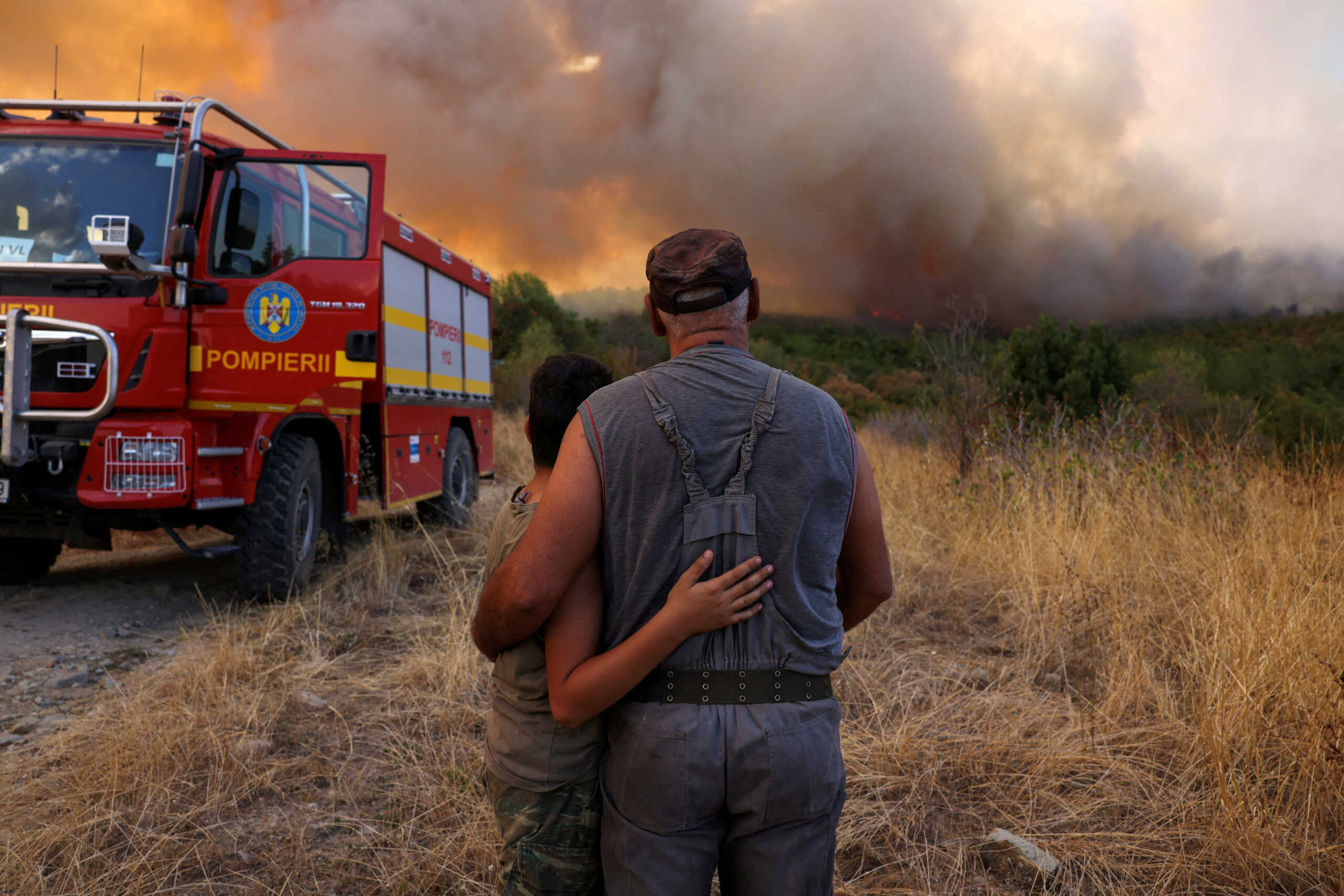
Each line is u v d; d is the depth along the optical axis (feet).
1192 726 10.41
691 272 4.32
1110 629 13.29
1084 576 15.16
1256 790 8.34
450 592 17.38
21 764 9.75
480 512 26.30
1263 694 10.02
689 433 4.04
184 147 15.39
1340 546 15.62
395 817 8.78
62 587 18.13
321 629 14.92
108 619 15.88
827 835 4.32
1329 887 7.46
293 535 16.55
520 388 63.10
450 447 25.94
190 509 15.38
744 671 4.08
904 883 7.84
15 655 13.76
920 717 11.09
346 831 8.60
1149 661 12.41
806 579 4.14
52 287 14.53
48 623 15.57
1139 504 19.33
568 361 5.47
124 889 7.47
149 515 14.89
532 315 103.81
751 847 4.23
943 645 14.35
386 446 20.85
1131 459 21.80
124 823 8.47
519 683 4.87
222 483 15.35
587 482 4.11
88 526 15.03
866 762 9.87
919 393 42.22
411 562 20.31
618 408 4.15
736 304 4.42
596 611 4.33
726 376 4.17
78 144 15.51
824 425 4.17
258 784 9.34
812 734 4.14
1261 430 26.00
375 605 16.69
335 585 17.76
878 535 4.71
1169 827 8.50
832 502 4.17
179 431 14.38
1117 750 10.09
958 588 17.17
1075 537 16.93
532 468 39.99
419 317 23.22
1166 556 17.30
